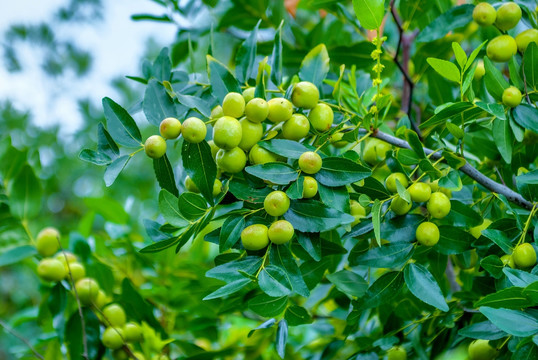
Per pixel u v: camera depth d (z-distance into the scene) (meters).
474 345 1.47
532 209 1.42
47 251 1.54
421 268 1.42
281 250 1.38
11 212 1.56
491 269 1.39
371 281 1.65
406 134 1.42
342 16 1.81
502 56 1.47
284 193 1.38
